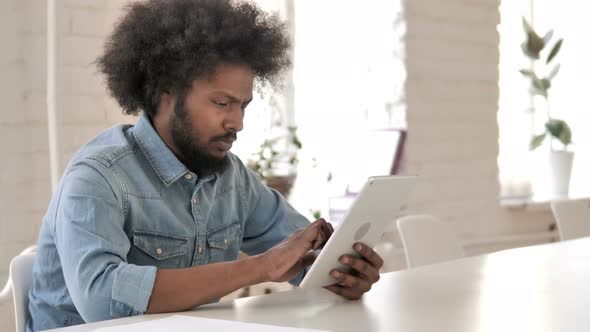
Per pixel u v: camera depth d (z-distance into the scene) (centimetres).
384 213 141
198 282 126
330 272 137
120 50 156
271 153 316
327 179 344
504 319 123
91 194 134
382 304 136
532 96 451
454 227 391
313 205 350
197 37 143
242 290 315
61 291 145
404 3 369
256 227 180
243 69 146
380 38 375
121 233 135
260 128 336
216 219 163
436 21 382
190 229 153
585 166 476
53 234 143
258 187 180
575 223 311
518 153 445
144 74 155
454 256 239
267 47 156
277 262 130
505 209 415
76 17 267
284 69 177
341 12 369
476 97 401
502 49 438
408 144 370
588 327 118
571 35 470
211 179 161
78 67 268
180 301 126
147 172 150
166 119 153
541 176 452
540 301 139
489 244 409
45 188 269
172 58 145
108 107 276
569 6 468
